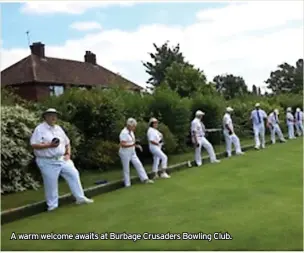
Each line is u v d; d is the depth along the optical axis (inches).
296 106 1354.6
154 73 1646.2
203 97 850.8
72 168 366.6
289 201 340.5
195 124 602.9
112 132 594.9
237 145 698.8
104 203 367.2
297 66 2437.3
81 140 551.8
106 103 588.4
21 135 447.8
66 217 325.1
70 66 1547.7
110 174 521.7
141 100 699.4
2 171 420.2
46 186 357.4
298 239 249.0
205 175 492.1
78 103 578.2
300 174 462.6
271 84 2482.8
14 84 1333.7
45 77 1374.3
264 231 265.7
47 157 352.2
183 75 1027.9
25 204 361.1
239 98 1266.0
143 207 343.9
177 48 1660.9
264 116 778.2
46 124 356.2
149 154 625.9
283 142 887.1
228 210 319.9
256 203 337.1
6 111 443.5
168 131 645.3
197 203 347.6
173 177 495.5
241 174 480.7
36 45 1466.5
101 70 1678.2
